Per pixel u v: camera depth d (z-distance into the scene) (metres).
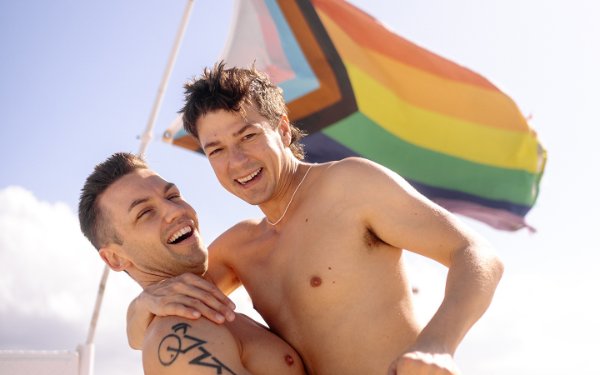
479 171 7.52
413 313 2.52
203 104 2.69
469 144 7.46
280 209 2.76
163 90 6.38
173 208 2.74
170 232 2.72
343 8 7.10
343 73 7.15
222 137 2.66
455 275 2.14
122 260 2.84
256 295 2.72
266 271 2.71
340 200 2.56
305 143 7.27
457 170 7.50
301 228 2.63
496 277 2.16
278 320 2.63
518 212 7.62
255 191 2.67
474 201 7.62
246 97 2.69
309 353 2.53
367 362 2.41
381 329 2.44
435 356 1.88
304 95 7.17
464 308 2.04
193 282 2.47
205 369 2.25
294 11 7.05
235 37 7.11
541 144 7.52
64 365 3.81
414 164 7.45
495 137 7.48
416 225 2.38
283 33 7.09
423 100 7.37
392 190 2.47
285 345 2.54
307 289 2.53
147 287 2.58
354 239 2.51
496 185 7.57
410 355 1.86
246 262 2.81
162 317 2.42
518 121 7.45
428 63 7.29
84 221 2.91
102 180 2.86
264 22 7.10
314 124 7.20
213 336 2.32
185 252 2.72
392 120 7.34
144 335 2.48
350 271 2.48
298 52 7.12
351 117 7.25
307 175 2.75
